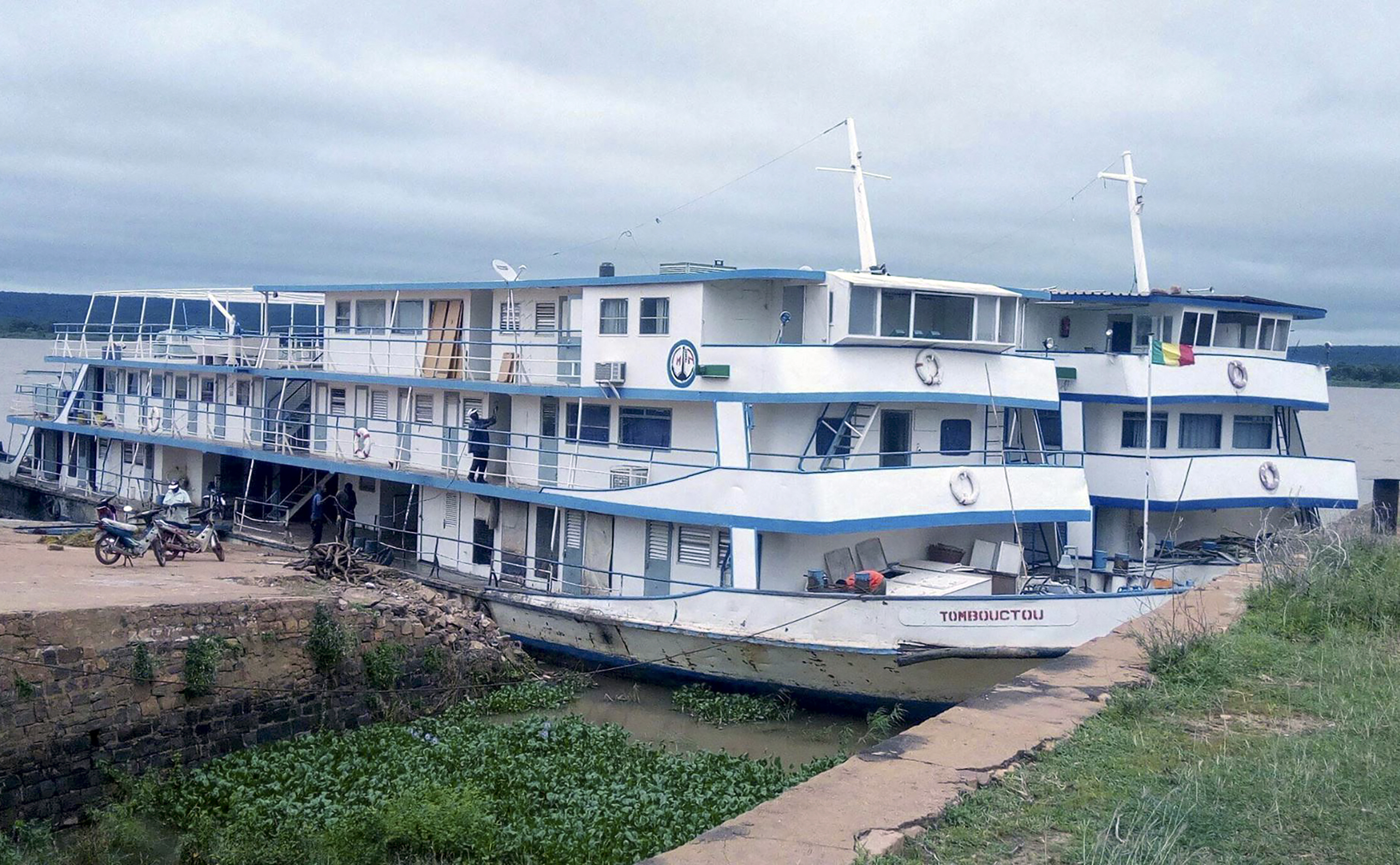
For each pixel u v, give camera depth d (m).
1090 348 30.25
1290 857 7.85
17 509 45.84
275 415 35.12
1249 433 30.23
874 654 20.14
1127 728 10.52
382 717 21.84
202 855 15.09
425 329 29.72
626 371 24.38
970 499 22.09
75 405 44.31
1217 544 27.70
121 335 44.66
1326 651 12.96
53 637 17.55
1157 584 23.83
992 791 8.96
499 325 29.58
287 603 21.03
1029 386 24.88
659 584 23.95
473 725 20.94
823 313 22.48
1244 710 11.06
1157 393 27.19
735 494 21.58
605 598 23.52
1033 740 10.10
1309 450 75.81
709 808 15.52
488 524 27.77
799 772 17.53
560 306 27.78
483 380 28.69
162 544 27.47
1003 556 22.83
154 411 39.91
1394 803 8.57
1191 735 10.34
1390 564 17.11
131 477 39.72
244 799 16.98
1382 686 11.52
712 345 22.50
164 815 16.84
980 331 23.70
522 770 17.56
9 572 23.81
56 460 45.50
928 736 10.21
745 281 23.09
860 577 21.20
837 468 22.78
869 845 7.95
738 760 18.22
